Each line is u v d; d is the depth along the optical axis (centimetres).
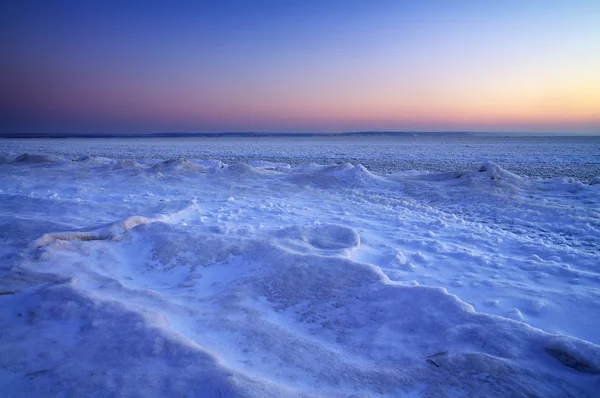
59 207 923
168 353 309
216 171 1700
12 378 286
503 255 652
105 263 565
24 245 577
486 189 1286
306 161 3522
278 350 335
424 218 940
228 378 268
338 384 290
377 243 711
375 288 450
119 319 362
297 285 467
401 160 3650
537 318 428
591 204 1100
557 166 2764
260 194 1277
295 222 872
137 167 1755
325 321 403
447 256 640
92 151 5259
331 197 1246
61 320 370
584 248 708
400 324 386
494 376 292
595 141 9856
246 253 580
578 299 462
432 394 279
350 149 6194
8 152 4762
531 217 957
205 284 514
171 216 843
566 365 309
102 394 266
